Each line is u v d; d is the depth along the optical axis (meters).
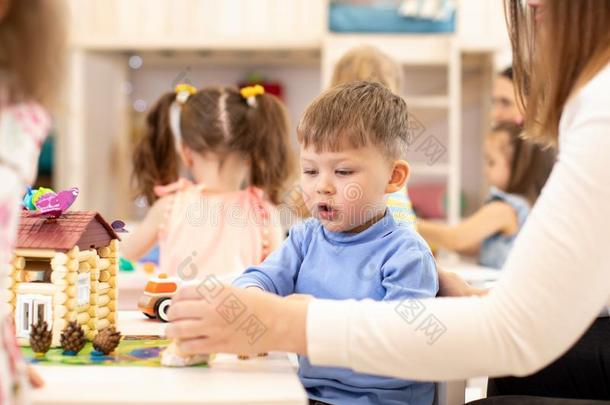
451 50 2.88
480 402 0.82
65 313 0.84
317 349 0.68
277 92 3.36
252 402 0.64
